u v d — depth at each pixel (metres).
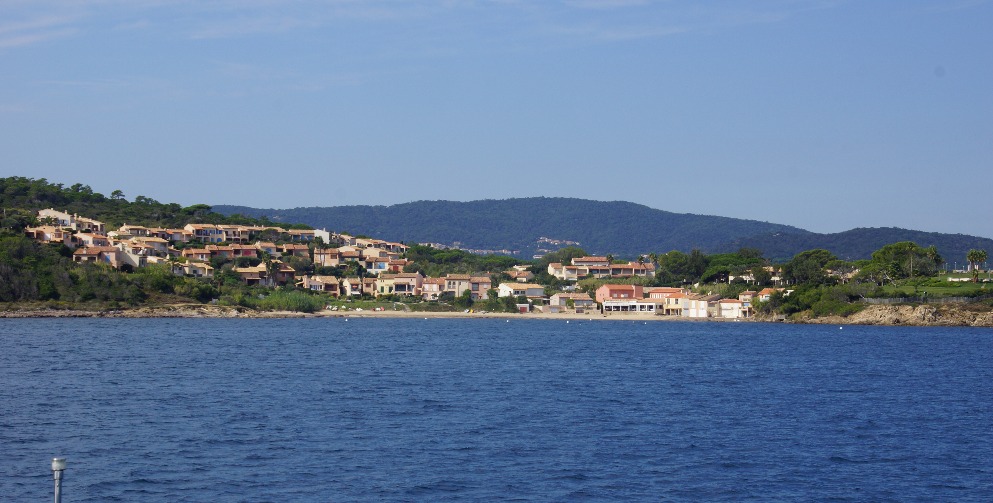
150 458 52.34
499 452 55.22
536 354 127.75
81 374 92.31
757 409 74.19
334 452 54.47
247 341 145.12
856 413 72.88
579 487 47.62
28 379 87.56
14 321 187.62
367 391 81.38
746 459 54.66
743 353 134.88
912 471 52.44
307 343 143.25
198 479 48.00
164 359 110.25
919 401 80.69
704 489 47.78
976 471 52.66
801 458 55.28
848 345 154.62
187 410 68.94
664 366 111.38
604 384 90.06
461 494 45.97
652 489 47.56
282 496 45.16
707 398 80.56
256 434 59.56
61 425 61.91
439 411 70.12
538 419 67.12
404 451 55.09
